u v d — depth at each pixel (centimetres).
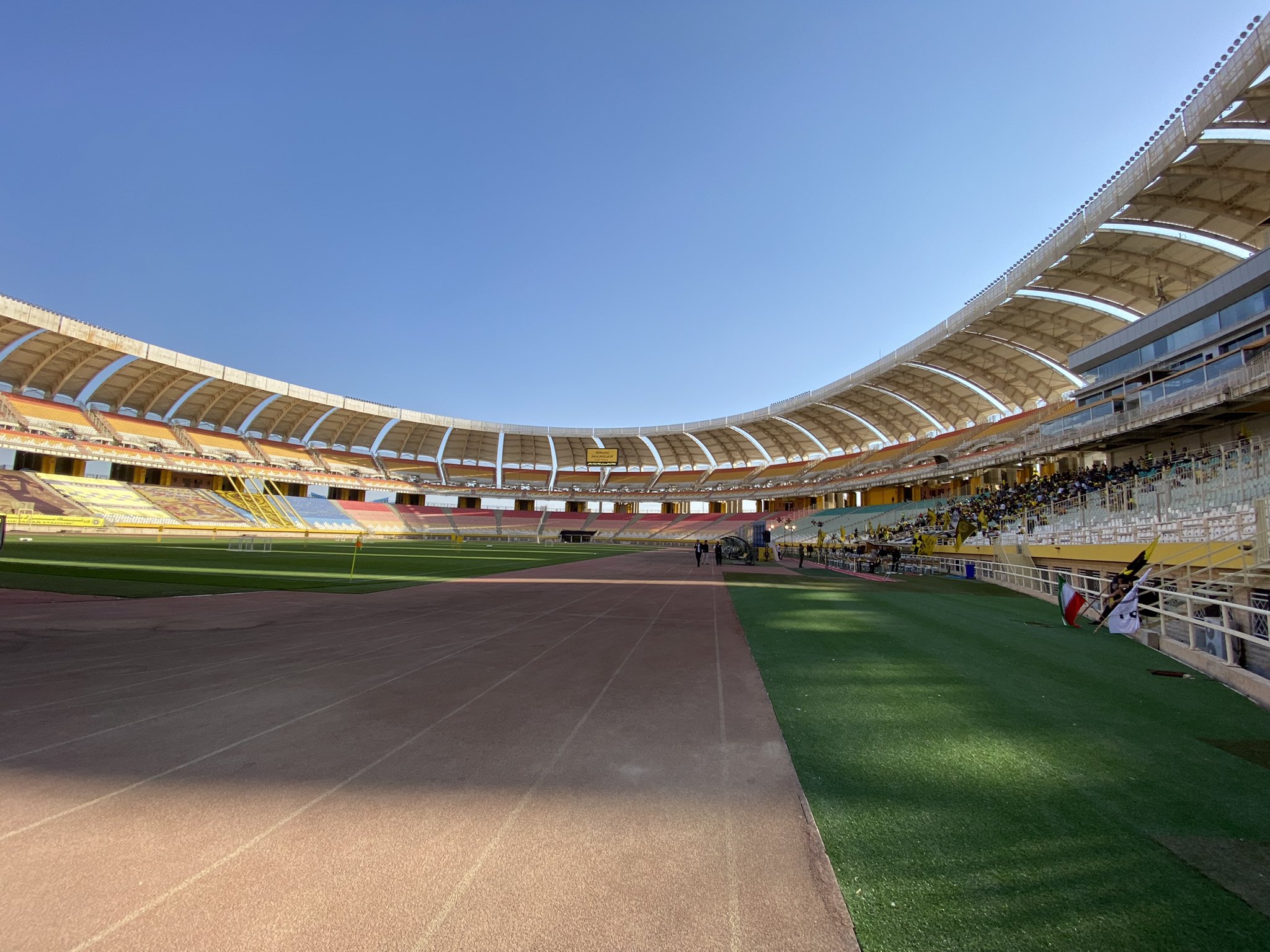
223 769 390
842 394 5353
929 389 4859
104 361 5078
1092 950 225
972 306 3325
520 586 1827
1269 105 1723
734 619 1180
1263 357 1895
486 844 300
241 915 239
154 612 1059
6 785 357
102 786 360
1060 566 2284
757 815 337
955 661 788
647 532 8000
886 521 5172
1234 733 498
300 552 3419
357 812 332
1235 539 1405
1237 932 236
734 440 7575
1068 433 3014
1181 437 2552
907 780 389
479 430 7844
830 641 928
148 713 504
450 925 236
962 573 2698
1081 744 464
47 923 231
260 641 842
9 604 1092
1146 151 2061
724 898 258
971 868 284
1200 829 325
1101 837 315
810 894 262
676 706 561
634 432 7738
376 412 7019
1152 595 1170
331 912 242
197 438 6253
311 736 459
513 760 416
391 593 1534
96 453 5128
